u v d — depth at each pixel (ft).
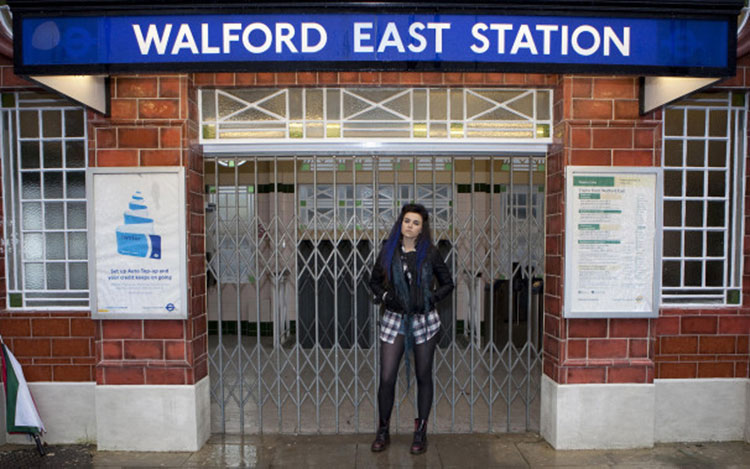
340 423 13.56
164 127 11.77
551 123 12.54
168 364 11.96
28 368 12.52
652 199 11.73
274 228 13.66
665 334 12.59
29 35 9.40
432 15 9.51
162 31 9.50
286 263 14.10
